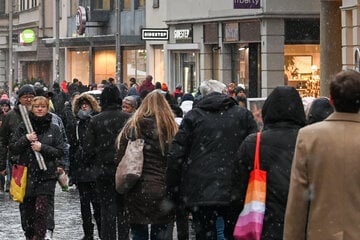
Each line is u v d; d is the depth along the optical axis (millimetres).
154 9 54750
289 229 8016
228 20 45594
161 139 12922
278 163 9438
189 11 49750
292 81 43594
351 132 7934
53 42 68125
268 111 9695
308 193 7969
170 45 52312
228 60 46812
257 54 44156
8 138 18281
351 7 34031
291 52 43406
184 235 14500
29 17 81062
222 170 11906
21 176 15352
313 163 7945
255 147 9539
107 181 14898
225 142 11977
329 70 38469
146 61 56531
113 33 60812
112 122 14906
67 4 68000
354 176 7871
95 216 16719
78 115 17453
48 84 78125
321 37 38594
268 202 9383
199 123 12000
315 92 43219
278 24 42656
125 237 14812
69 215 20422
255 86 44281
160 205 12953
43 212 15461
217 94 12125
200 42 49094
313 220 7922
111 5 61219
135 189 12969
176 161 12016
